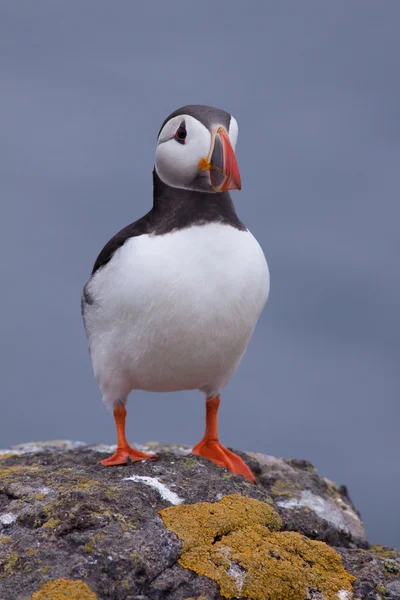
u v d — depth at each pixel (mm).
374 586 9656
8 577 8633
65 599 8305
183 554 9242
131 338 11141
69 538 9062
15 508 9734
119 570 8727
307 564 9695
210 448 12562
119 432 12117
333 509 12258
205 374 11719
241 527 9922
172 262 10656
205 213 10961
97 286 11430
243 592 9023
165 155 11055
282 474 13062
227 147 10656
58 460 12711
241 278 10859
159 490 10305
